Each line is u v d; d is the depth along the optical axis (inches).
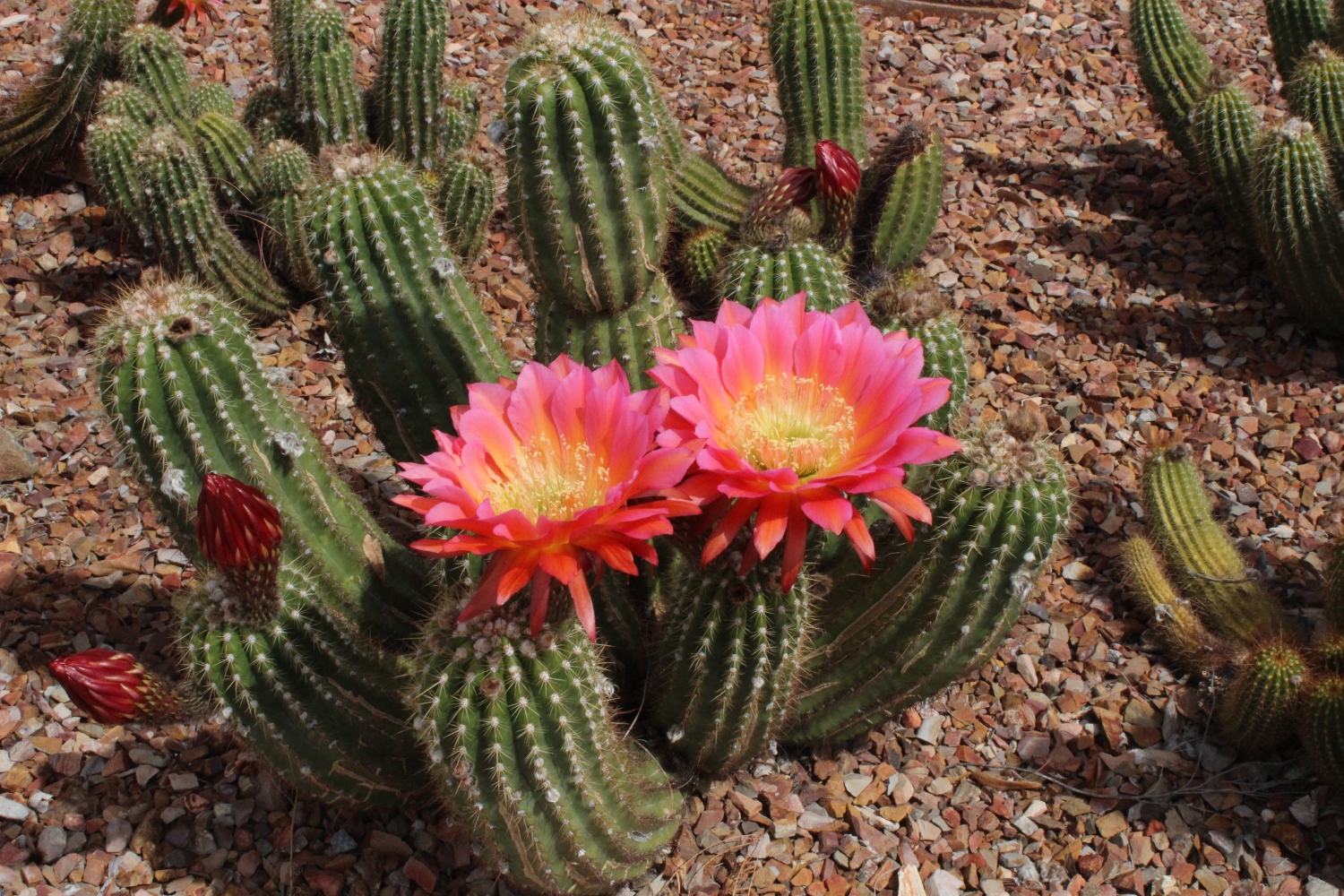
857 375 70.9
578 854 78.9
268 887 96.1
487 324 102.4
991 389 155.2
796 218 106.1
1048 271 171.6
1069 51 218.1
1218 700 116.2
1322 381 156.2
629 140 90.4
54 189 172.6
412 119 165.9
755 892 97.6
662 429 69.9
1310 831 105.3
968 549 86.7
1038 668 120.5
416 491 119.9
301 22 160.2
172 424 81.7
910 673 95.6
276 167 148.4
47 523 128.4
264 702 79.4
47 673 112.3
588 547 65.0
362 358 100.2
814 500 66.9
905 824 105.0
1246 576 122.4
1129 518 137.6
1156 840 105.0
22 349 147.8
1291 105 172.7
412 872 96.2
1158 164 192.9
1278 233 152.1
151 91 165.8
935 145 156.5
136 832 99.0
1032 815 106.7
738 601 80.7
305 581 80.5
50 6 207.3
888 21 223.1
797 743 107.0
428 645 72.0
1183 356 160.4
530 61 89.1
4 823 100.7
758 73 208.1
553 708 70.8
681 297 163.0
